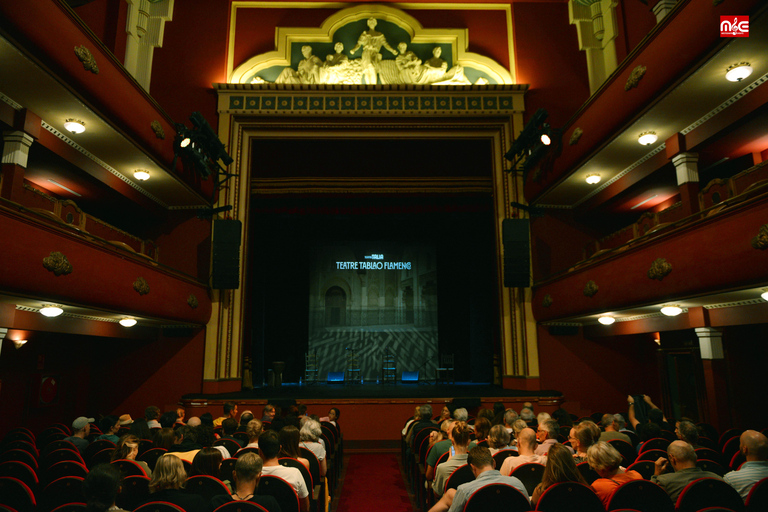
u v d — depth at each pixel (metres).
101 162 10.77
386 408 11.73
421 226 17.73
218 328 13.02
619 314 10.90
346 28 14.78
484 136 14.22
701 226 7.14
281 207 15.48
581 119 11.40
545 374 13.21
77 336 12.11
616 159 10.99
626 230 11.80
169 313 10.85
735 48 7.09
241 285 13.59
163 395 12.77
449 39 14.76
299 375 17.11
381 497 7.03
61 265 7.27
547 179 12.80
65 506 2.99
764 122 8.28
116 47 11.65
